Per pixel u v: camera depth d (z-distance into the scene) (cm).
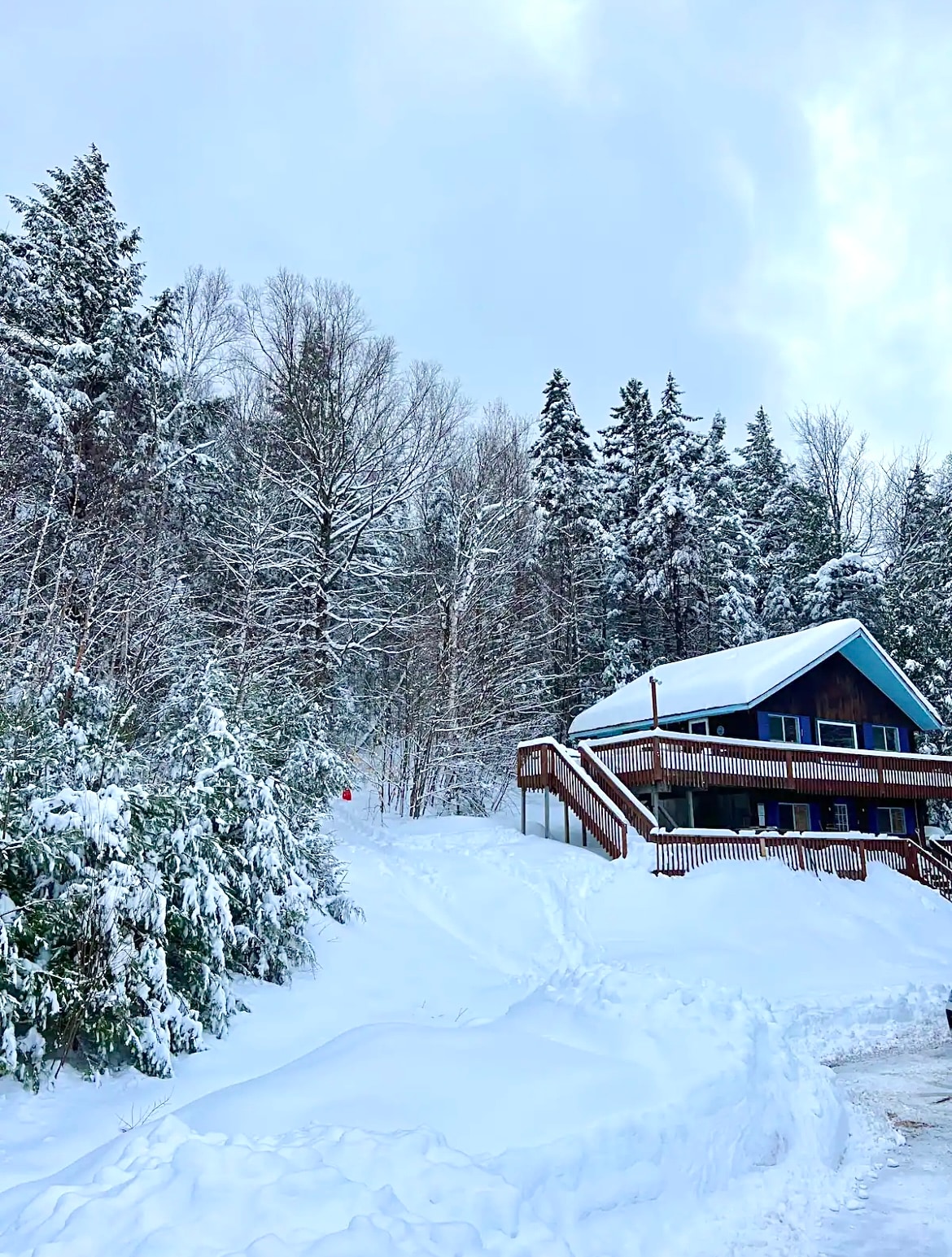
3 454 1905
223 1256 390
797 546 4475
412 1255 405
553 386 4078
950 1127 807
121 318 2455
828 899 1902
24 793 875
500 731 2783
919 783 2752
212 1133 532
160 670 1669
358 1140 514
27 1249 420
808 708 2866
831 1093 784
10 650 1395
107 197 2736
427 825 2372
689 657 3994
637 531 4069
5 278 2367
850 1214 605
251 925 1106
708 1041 745
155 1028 832
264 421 2831
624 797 2111
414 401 2911
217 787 1107
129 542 1920
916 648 3794
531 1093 639
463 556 2984
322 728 1622
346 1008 1102
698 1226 563
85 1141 678
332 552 2580
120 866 842
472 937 1546
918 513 4894
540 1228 486
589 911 1689
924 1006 1356
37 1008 770
